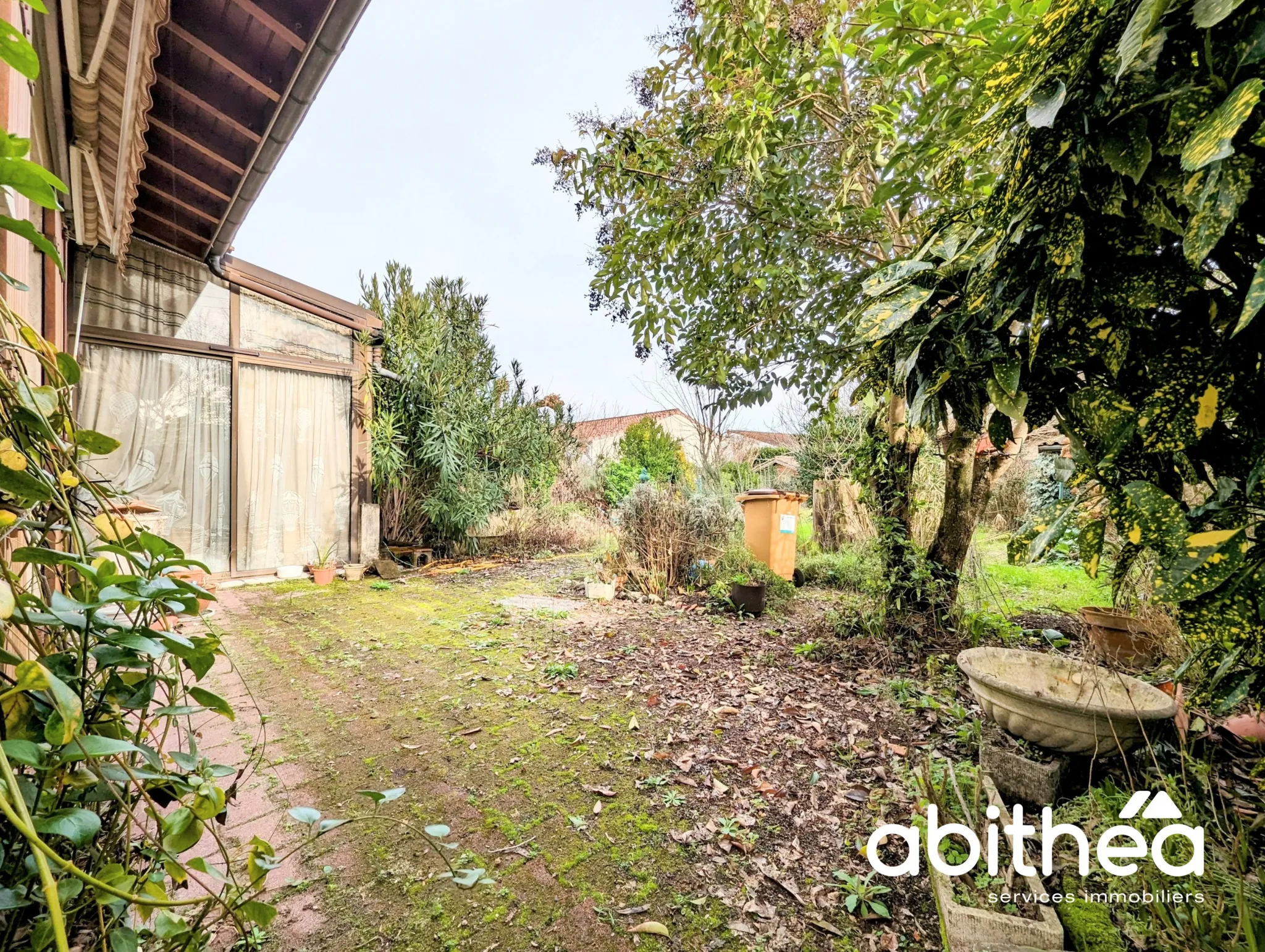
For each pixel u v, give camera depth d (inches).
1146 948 45.7
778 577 205.6
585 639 152.6
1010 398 30.0
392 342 269.6
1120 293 25.2
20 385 26.0
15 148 19.4
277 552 227.1
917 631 137.9
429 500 272.4
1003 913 51.8
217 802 29.2
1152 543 24.9
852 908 59.4
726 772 86.4
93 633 26.3
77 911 24.9
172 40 103.3
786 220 116.1
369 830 70.4
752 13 84.0
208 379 208.7
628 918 57.9
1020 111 27.2
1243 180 19.2
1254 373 23.3
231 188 156.2
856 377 47.0
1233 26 19.9
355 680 120.3
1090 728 66.9
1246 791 62.0
